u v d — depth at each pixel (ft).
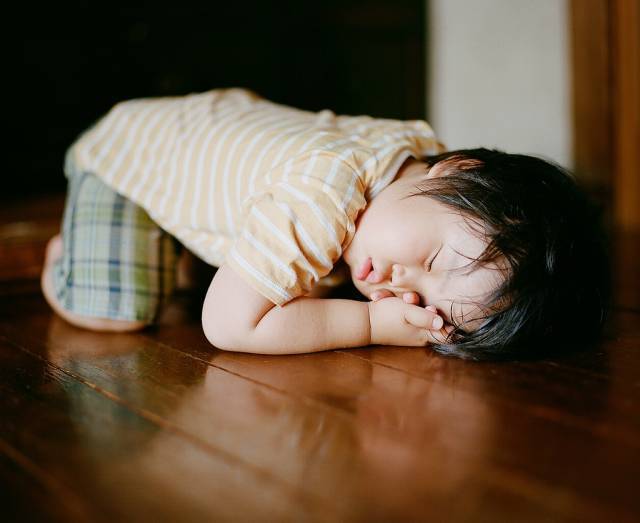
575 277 2.95
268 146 3.41
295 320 3.07
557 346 3.19
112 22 8.13
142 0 8.16
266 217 3.03
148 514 1.85
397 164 3.24
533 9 8.53
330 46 8.91
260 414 2.49
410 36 9.36
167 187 3.84
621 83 7.88
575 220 2.98
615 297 4.49
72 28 7.97
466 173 2.99
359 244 3.09
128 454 2.20
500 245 2.78
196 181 3.69
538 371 2.89
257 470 2.07
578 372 2.87
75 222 4.01
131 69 8.28
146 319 3.76
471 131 9.34
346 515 1.82
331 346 3.15
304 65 8.82
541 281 2.85
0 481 2.04
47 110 8.02
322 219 2.99
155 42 8.26
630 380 2.77
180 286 4.81
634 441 2.21
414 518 1.80
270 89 8.75
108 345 3.51
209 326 3.12
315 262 3.01
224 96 4.32
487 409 2.49
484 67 9.07
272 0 8.57
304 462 2.11
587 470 2.03
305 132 3.40
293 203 3.01
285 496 1.92
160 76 8.33
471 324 2.96
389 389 2.70
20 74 7.81
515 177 2.95
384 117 9.37
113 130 4.27
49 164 8.13
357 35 9.02
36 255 5.24
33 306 4.48
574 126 8.18
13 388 2.85
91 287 3.80
